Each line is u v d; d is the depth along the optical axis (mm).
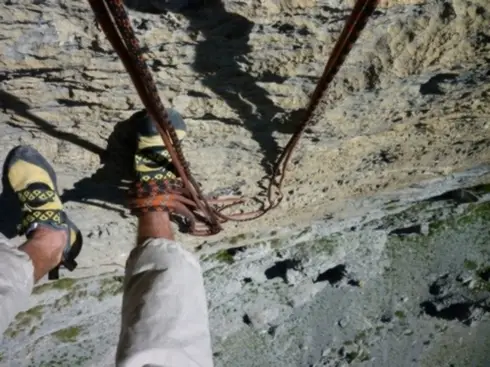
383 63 1727
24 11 1360
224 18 1461
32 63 1513
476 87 2137
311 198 3107
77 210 2355
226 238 3305
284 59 1617
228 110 1884
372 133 2451
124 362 1146
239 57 1614
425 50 1696
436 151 3023
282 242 3559
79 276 2973
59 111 1757
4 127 1786
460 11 1559
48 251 1782
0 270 1334
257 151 2260
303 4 1418
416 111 2297
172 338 1192
